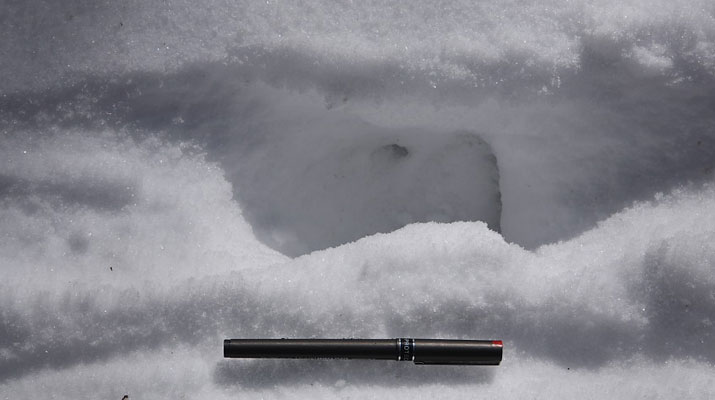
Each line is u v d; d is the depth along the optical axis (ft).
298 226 2.40
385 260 2.23
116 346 2.20
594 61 2.27
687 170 2.30
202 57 2.29
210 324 2.21
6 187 2.30
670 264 2.21
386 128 2.39
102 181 2.29
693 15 2.28
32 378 2.19
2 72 2.33
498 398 2.14
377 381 2.18
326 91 2.29
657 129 2.31
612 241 2.27
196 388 2.17
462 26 2.30
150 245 2.27
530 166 2.36
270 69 2.29
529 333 2.21
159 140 2.32
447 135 2.41
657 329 2.20
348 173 2.45
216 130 2.34
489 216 2.45
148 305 2.20
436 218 2.45
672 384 2.15
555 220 2.33
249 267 2.26
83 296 2.20
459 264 2.23
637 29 2.27
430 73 2.28
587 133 2.32
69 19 2.33
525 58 2.27
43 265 2.25
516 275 2.22
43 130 2.32
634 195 2.31
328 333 2.21
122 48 2.32
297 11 2.31
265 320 2.21
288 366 2.19
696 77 2.27
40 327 2.20
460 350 2.16
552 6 2.30
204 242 2.27
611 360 2.19
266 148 2.36
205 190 2.31
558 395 2.14
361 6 2.32
